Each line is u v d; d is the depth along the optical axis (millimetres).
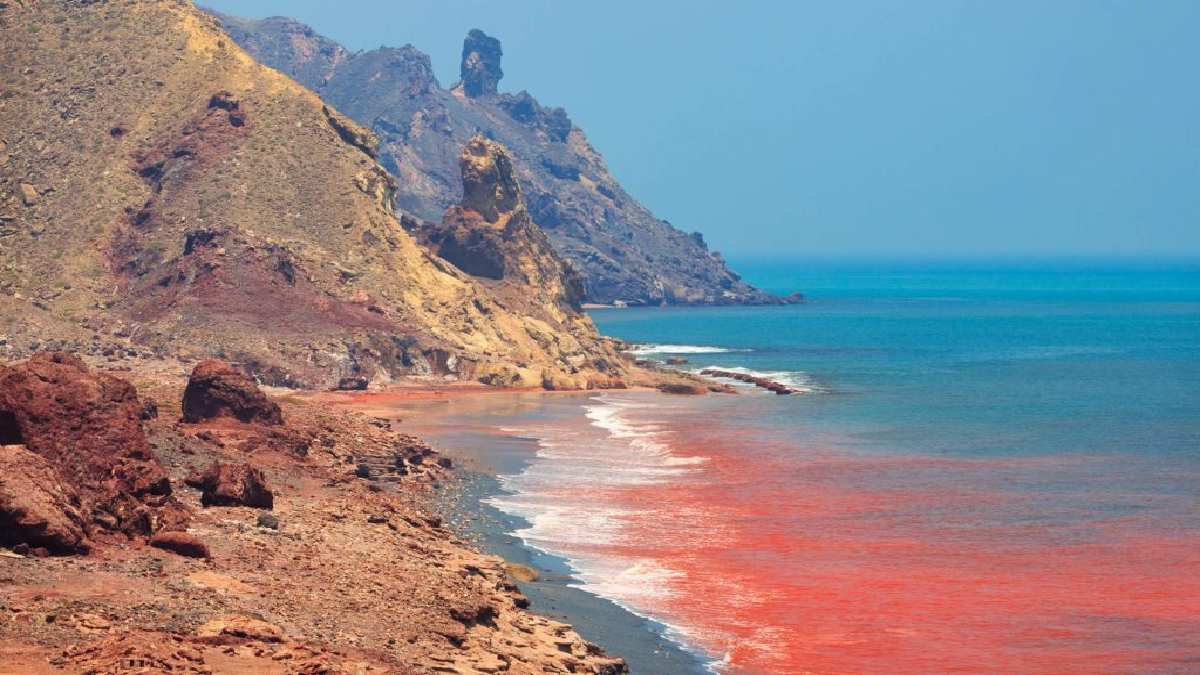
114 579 39500
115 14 193750
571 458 90125
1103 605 53500
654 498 75375
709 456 92750
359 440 82438
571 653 41562
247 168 167500
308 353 133375
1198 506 75000
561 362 155625
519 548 60531
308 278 149500
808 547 63281
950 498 77312
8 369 48312
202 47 188625
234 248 149000
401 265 158625
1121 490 80625
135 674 30453
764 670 44219
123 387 49906
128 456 48500
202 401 72625
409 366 138875
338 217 162500
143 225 161500
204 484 53156
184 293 144500
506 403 126312
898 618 51125
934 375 166500
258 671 31969
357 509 57344
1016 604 53500
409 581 45156
